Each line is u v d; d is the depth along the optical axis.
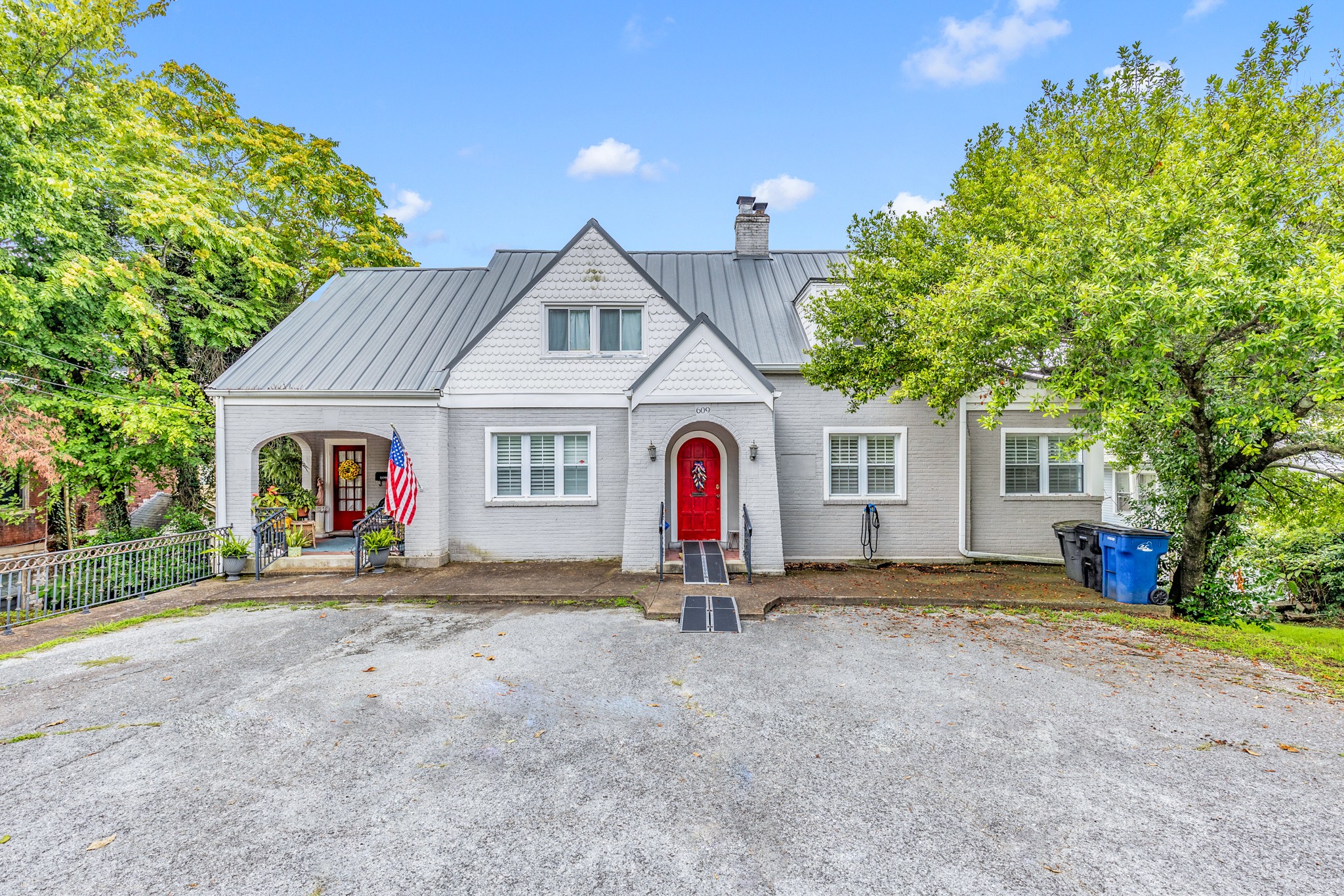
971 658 7.21
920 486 13.00
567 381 12.84
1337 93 7.79
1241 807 4.11
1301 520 11.23
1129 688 6.25
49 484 13.84
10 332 11.67
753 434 11.53
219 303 15.58
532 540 12.83
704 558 11.78
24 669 6.88
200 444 14.68
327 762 4.75
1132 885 3.35
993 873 3.44
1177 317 6.32
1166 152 7.70
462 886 3.34
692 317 13.77
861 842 3.72
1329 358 6.14
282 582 11.20
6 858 3.61
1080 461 13.22
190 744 5.05
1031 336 7.63
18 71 12.91
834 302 11.12
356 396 12.12
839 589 10.38
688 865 3.51
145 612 9.43
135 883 3.39
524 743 5.06
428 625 8.69
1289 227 7.03
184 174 15.16
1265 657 7.25
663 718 5.54
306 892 3.31
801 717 5.56
